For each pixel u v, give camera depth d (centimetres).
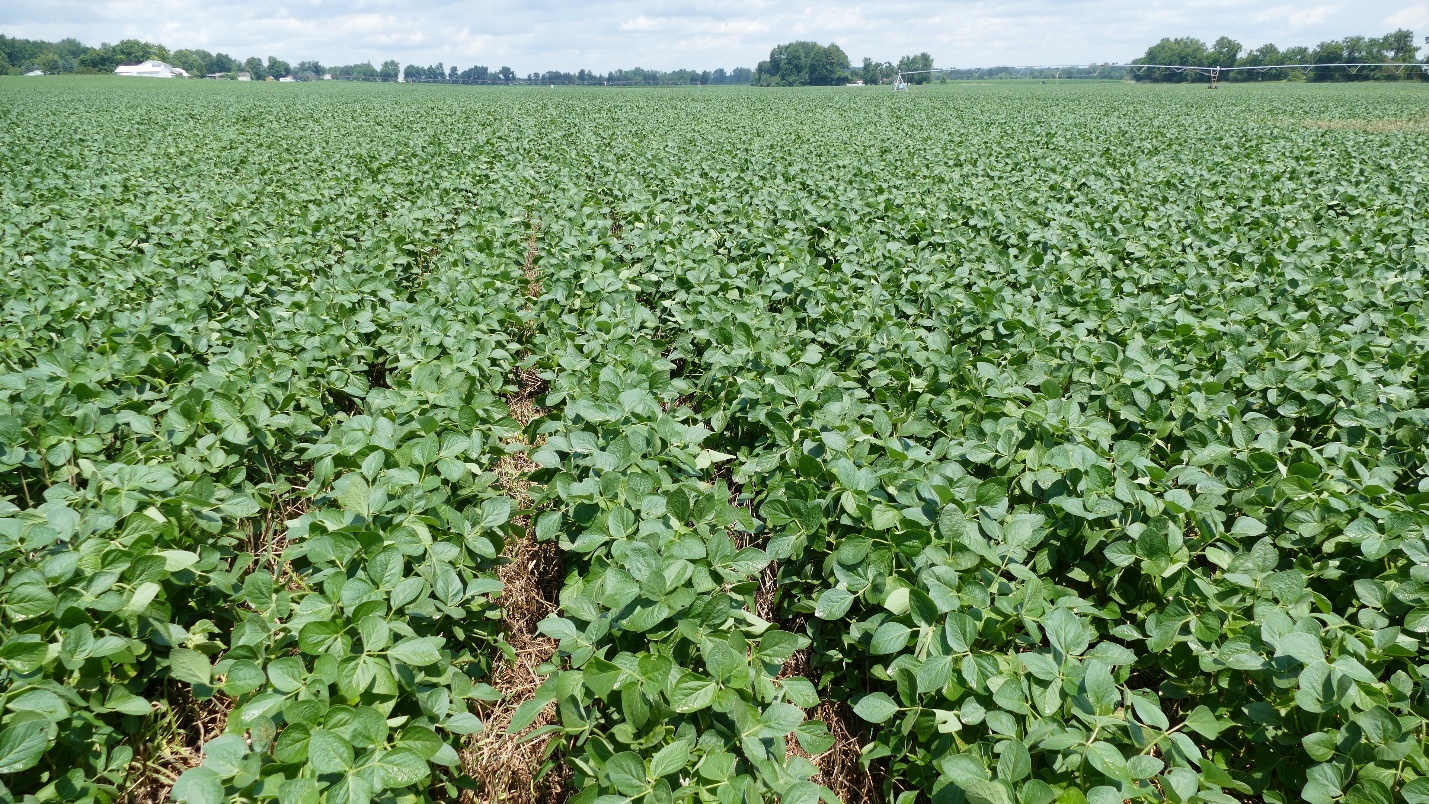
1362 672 263
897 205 1275
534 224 1222
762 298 780
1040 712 274
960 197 1331
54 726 256
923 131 2881
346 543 330
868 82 12756
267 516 462
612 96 6556
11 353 566
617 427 442
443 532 374
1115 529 371
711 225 1143
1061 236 1017
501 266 873
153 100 4778
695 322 690
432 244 1056
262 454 478
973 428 448
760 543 474
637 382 524
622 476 380
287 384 530
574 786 293
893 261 864
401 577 317
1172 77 10069
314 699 260
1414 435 456
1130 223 1080
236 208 1204
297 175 1555
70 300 665
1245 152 2014
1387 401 516
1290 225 1107
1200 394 494
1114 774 247
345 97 5703
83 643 272
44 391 475
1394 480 410
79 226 1032
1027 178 1562
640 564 314
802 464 406
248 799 248
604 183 1520
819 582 392
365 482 374
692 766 275
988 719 270
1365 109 4169
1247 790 267
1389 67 8525
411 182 1472
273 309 689
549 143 2352
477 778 338
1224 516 372
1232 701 315
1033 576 329
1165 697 351
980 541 339
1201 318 696
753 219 1130
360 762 245
